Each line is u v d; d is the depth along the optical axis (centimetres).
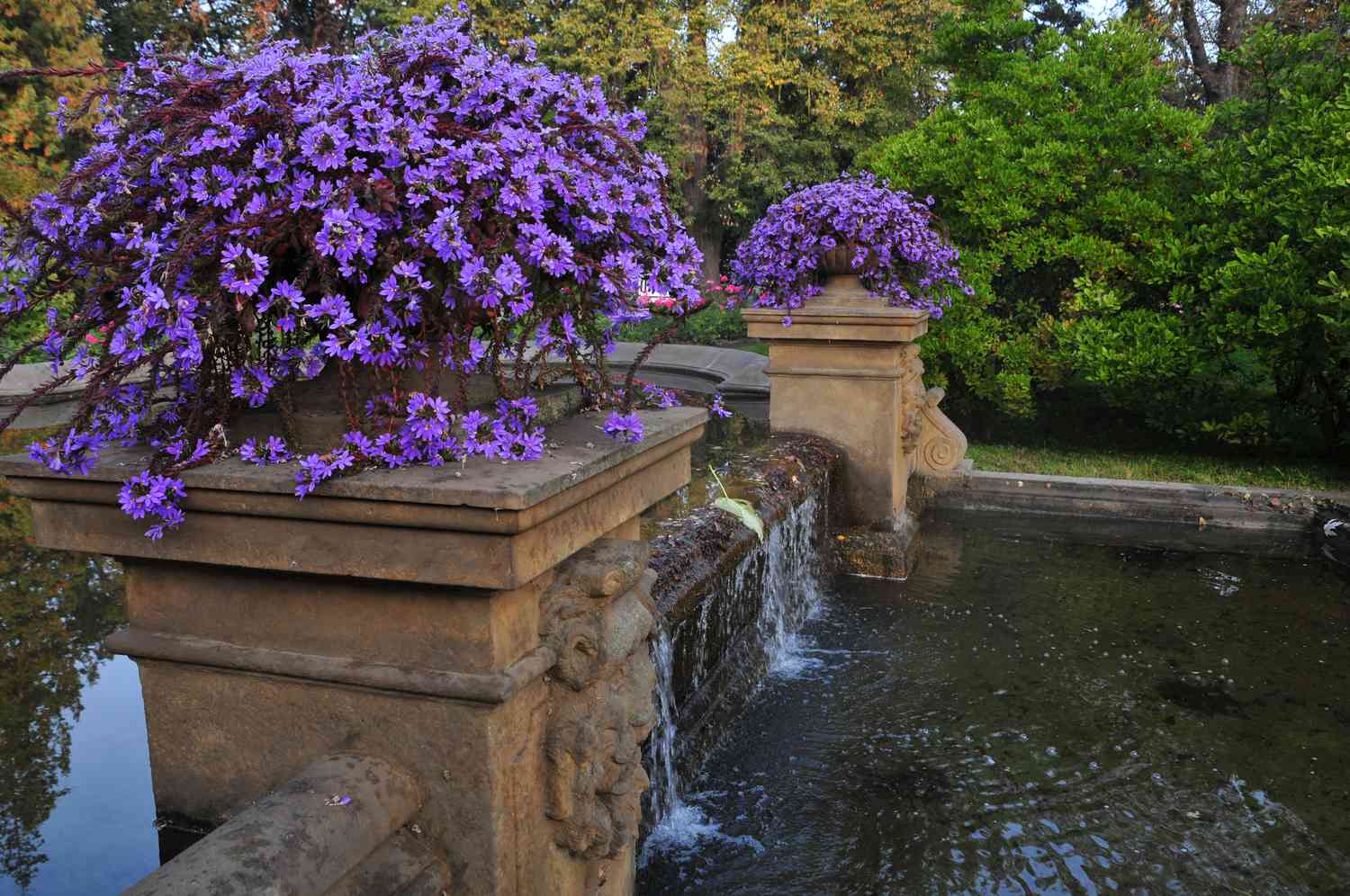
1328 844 292
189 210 148
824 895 265
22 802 222
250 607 162
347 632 157
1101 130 757
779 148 1959
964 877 274
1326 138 646
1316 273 666
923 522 668
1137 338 722
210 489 145
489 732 153
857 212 546
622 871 210
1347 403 734
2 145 1272
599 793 178
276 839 133
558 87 174
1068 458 775
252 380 148
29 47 1480
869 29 1927
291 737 165
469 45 164
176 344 137
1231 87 1708
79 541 158
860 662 429
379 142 142
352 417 145
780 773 331
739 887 267
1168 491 653
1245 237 707
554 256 150
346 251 135
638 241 184
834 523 557
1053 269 790
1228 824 303
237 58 165
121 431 154
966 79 855
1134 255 752
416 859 154
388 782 154
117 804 222
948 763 339
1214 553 587
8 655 296
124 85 155
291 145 142
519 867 164
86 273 150
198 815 174
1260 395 783
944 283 693
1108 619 480
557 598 167
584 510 164
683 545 339
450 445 148
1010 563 573
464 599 149
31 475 150
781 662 427
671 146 1939
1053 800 316
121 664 295
